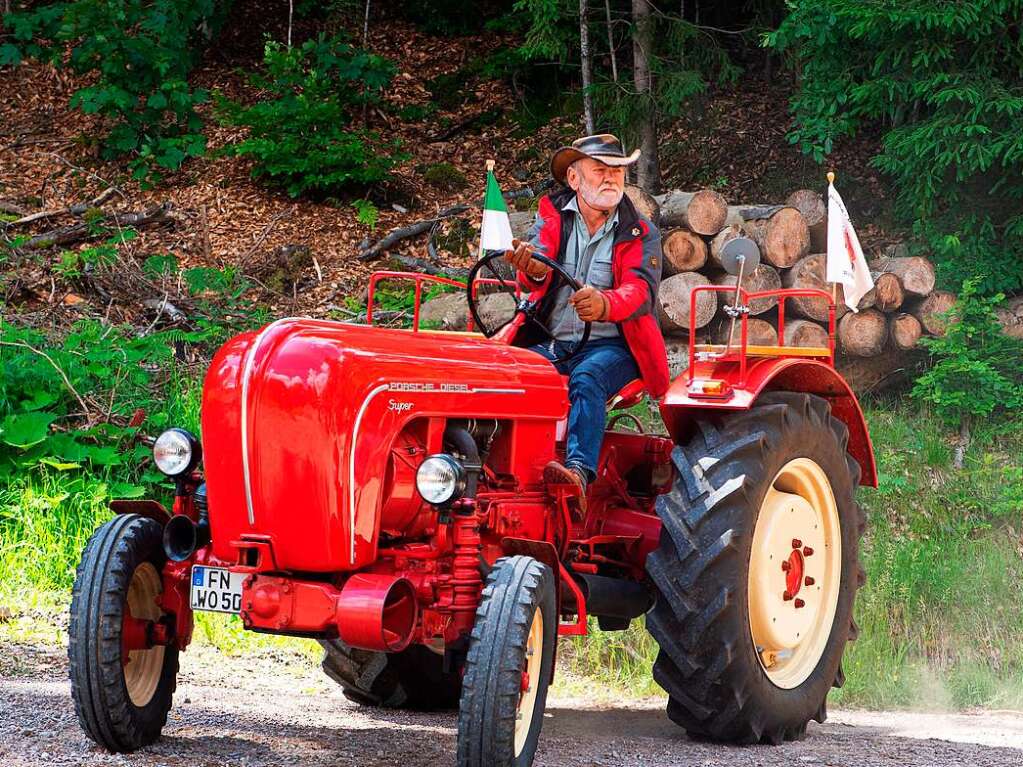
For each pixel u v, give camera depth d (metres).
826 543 5.59
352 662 5.47
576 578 4.95
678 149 14.94
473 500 4.12
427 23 18.05
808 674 5.36
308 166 13.80
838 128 11.86
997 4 10.58
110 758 4.08
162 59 14.38
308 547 3.93
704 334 10.30
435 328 10.75
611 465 5.54
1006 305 10.94
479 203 14.12
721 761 4.52
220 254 12.80
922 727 5.78
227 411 4.01
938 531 8.91
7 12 16.50
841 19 11.29
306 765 4.17
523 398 4.58
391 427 4.03
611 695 6.43
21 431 8.17
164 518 4.43
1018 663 7.51
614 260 5.15
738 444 4.96
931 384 10.11
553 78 16.64
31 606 6.96
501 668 3.74
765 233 10.05
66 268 11.48
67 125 15.24
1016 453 9.88
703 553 4.79
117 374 9.16
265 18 18.00
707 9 16.69
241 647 6.72
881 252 12.25
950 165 11.48
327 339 4.04
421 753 4.54
